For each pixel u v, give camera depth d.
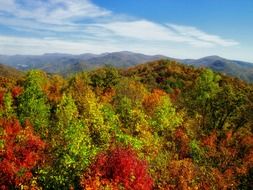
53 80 107.81
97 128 39.00
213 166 46.25
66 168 29.00
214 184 39.09
